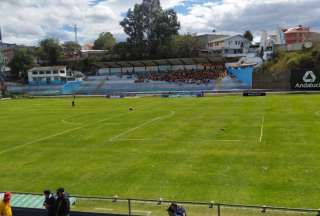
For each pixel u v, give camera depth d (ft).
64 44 624.59
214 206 60.90
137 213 58.23
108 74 403.54
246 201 65.57
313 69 276.41
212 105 207.41
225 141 110.83
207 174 81.15
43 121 172.86
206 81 344.69
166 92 314.35
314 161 86.07
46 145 118.73
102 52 561.43
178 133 126.72
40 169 92.27
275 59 350.23
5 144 123.54
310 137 110.32
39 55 528.22
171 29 474.90
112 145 113.80
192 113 175.73
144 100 264.52
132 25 474.90
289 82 293.23
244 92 279.49
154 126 143.43
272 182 73.97
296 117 147.64
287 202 64.08
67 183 80.89
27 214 58.03
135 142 116.06
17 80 480.64
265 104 198.70
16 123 170.30
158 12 473.67
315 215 54.54
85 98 310.65
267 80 305.12
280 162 86.69
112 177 82.94
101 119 170.50
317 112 158.30
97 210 59.57
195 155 96.84
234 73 336.49
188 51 446.60
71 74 475.72
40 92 391.45
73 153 106.52
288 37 500.33
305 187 70.44
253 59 384.06
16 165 96.89
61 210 49.24
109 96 315.99
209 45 552.82
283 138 110.73
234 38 508.53
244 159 90.79
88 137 128.06
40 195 64.59
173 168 86.74
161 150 104.01
